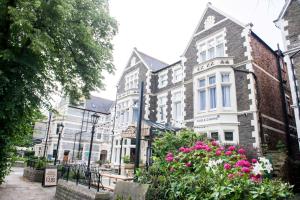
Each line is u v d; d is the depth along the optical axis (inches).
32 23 364.2
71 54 480.4
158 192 192.7
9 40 382.3
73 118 1519.4
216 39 628.1
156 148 304.2
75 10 426.6
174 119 727.1
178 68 774.5
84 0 467.8
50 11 379.2
